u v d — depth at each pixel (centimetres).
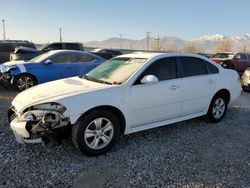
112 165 386
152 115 475
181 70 522
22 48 1293
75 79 509
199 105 552
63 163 386
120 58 545
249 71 1056
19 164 379
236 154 436
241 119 633
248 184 348
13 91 890
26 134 382
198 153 435
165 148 450
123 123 441
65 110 383
